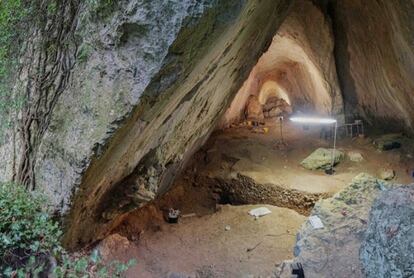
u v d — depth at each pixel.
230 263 4.50
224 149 8.91
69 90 3.00
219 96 5.43
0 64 3.35
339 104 8.91
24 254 2.43
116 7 2.67
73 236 3.61
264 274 4.20
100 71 2.83
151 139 3.74
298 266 3.54
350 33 7.60
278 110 14.25
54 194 3.05
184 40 2.66
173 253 4.73
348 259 3.51
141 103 2.79
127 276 4.09
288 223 5.46
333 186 6.68
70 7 3.02
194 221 5.77
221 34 2.92
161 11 2.57
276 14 5.52
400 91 6.57
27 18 3.23
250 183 7.11
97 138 2.81
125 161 3.48
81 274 2.45
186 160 6.42
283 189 6.70
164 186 5.69
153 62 2.66
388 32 5.91
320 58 8.59
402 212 2.88
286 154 8.73
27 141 3.16
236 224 5.49
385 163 7.27
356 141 8.52
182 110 3.95
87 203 3.43
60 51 3.07
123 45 2.72
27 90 3.17
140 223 5.32
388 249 2.77
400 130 7.91
